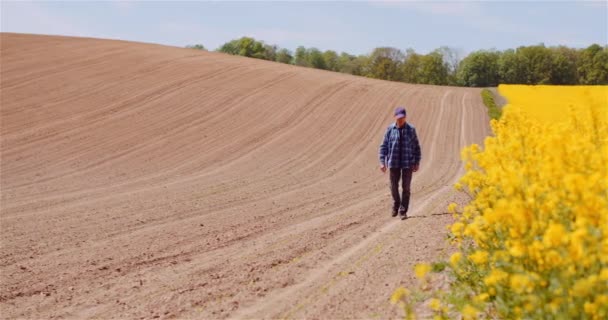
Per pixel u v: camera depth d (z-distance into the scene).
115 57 40.72
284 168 17.66
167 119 25.62
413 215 10.05
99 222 9.69
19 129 21.27
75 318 5.41
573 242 3.07
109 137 21.31
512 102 41.38
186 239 8.52
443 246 7.27
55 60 36.88
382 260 6.89
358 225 9.40
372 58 117.69
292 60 142.00
